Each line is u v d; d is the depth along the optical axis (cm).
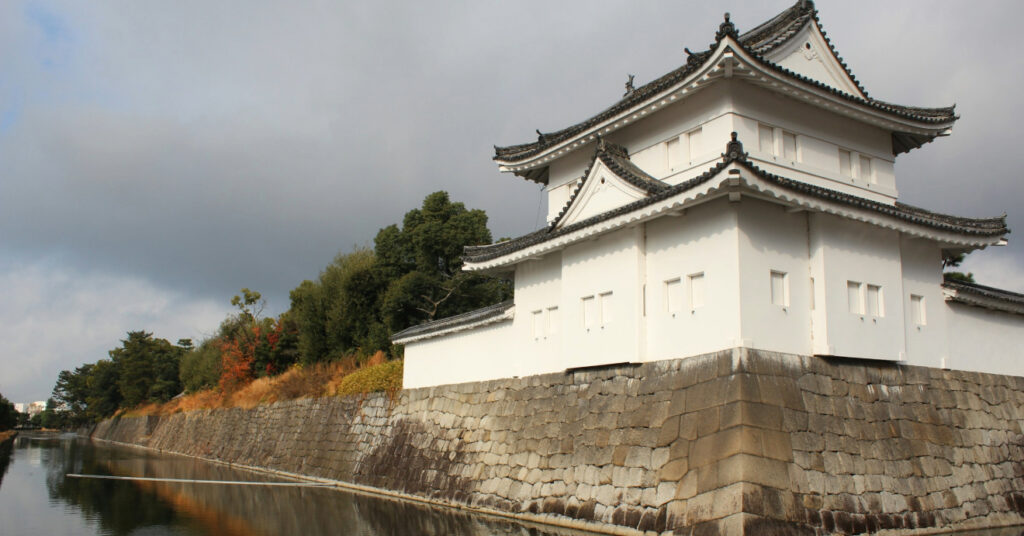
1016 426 2084
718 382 1594
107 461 4822
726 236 1652
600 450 1855
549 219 2514
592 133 2233
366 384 3231
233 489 2980
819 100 1958
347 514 2181
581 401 1988
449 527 1881
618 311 1903
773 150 1928
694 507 1531
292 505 2425
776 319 1664
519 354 2330
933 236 1945
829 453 1612
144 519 2142
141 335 9288
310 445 3575
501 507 2128
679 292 1769
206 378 6538
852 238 1828
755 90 1917
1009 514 1908
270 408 4219
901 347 1872
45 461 4859
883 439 1739
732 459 1485
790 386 1620
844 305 1767
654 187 1795
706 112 1928
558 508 1922
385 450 2900
